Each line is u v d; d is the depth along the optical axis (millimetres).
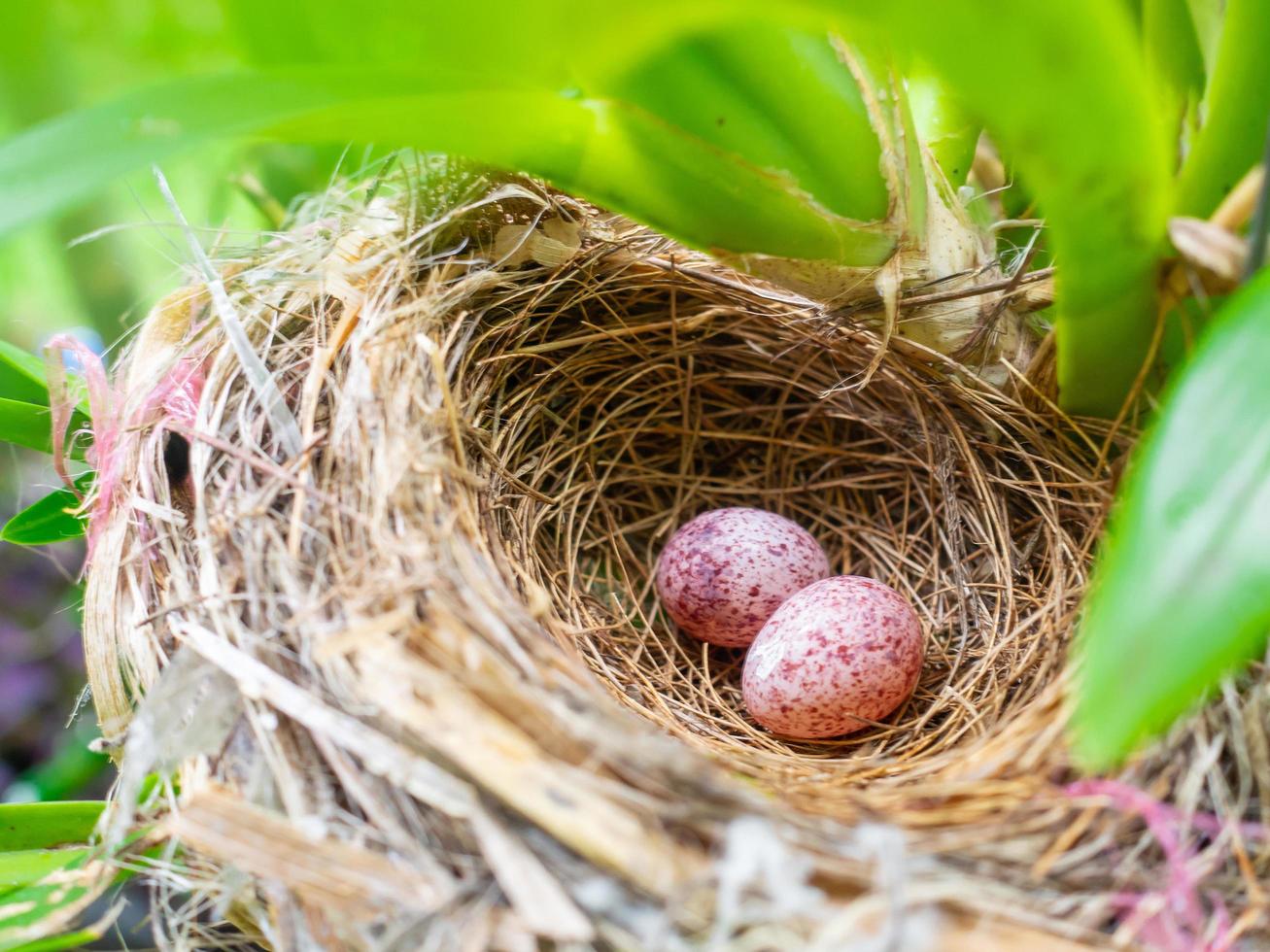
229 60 155
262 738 153
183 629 159
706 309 198
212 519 163
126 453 172
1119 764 154
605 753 148
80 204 134
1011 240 191
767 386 206
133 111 137
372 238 183
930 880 144
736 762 170
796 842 145
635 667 190
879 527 204
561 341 193
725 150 158
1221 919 146
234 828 147
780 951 142
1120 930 145
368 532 161
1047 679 171
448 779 148
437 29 141
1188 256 151
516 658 155
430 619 155
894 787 164
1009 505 190
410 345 174
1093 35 138
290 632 158
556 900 144
